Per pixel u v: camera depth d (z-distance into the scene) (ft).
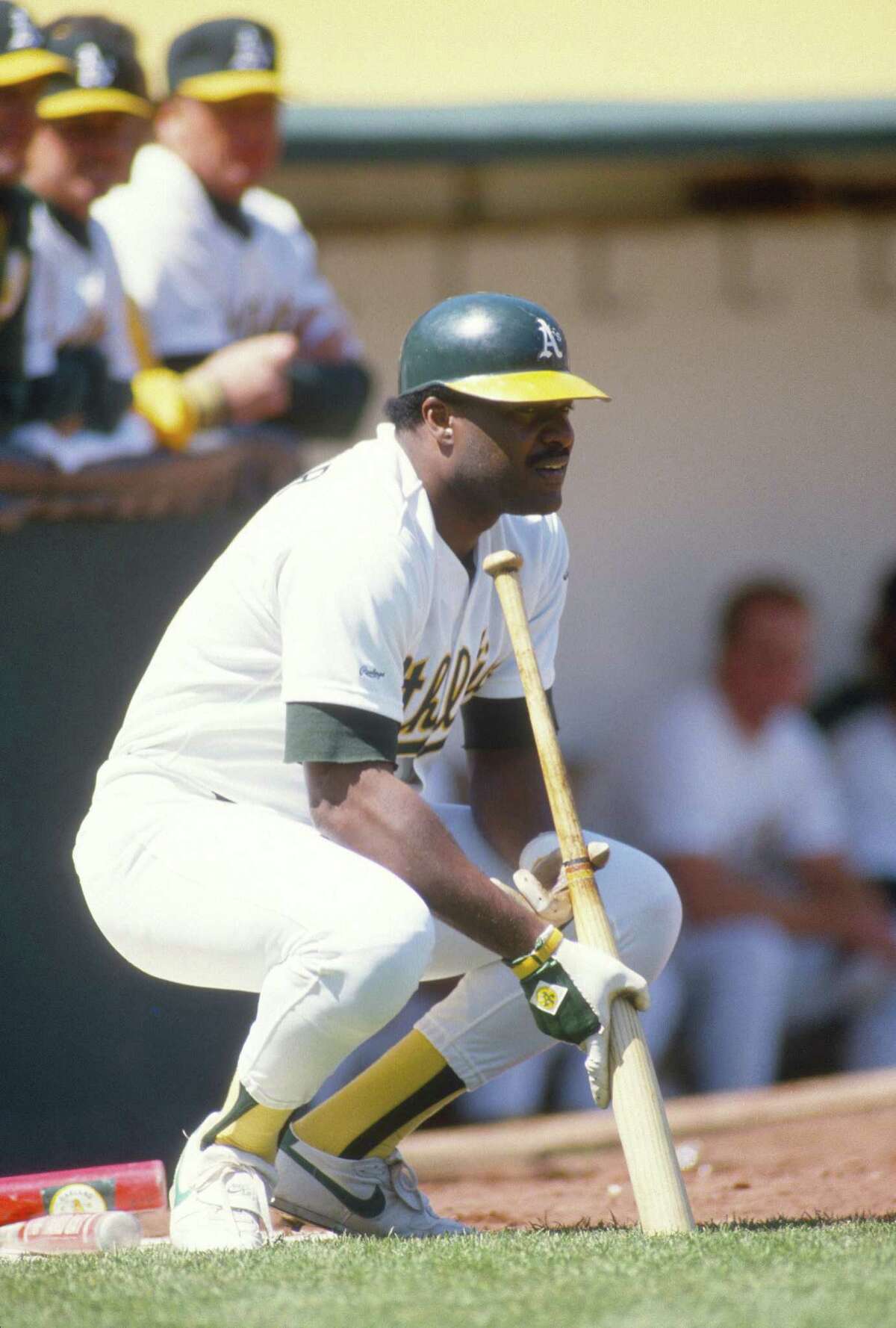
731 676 72.69
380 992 29.07
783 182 80.12
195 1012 52.60
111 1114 51.65
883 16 70.74
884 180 80.38
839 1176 40.78
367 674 29.35
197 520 55.98
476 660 32.68
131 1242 32.40
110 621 53.42
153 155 59.52
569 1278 24.22
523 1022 33.53
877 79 68.90
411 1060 33.40
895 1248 26.09
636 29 70.03
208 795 31.37
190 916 30.27
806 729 74.59
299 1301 23.35
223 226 60.13
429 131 65.82
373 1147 33.60
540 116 66.18
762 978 69.82
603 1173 44.21
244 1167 30.60
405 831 29.17
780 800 72.59
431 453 30.50
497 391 29.43
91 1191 34.40
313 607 29.35
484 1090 65.87
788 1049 72.18
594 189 79.36
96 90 53.11
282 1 68.33
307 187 76.38
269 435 59.47
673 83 68.23
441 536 30.83
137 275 57.88
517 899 29.73
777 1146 45.55
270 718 30.99
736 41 69.77
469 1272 24.97
